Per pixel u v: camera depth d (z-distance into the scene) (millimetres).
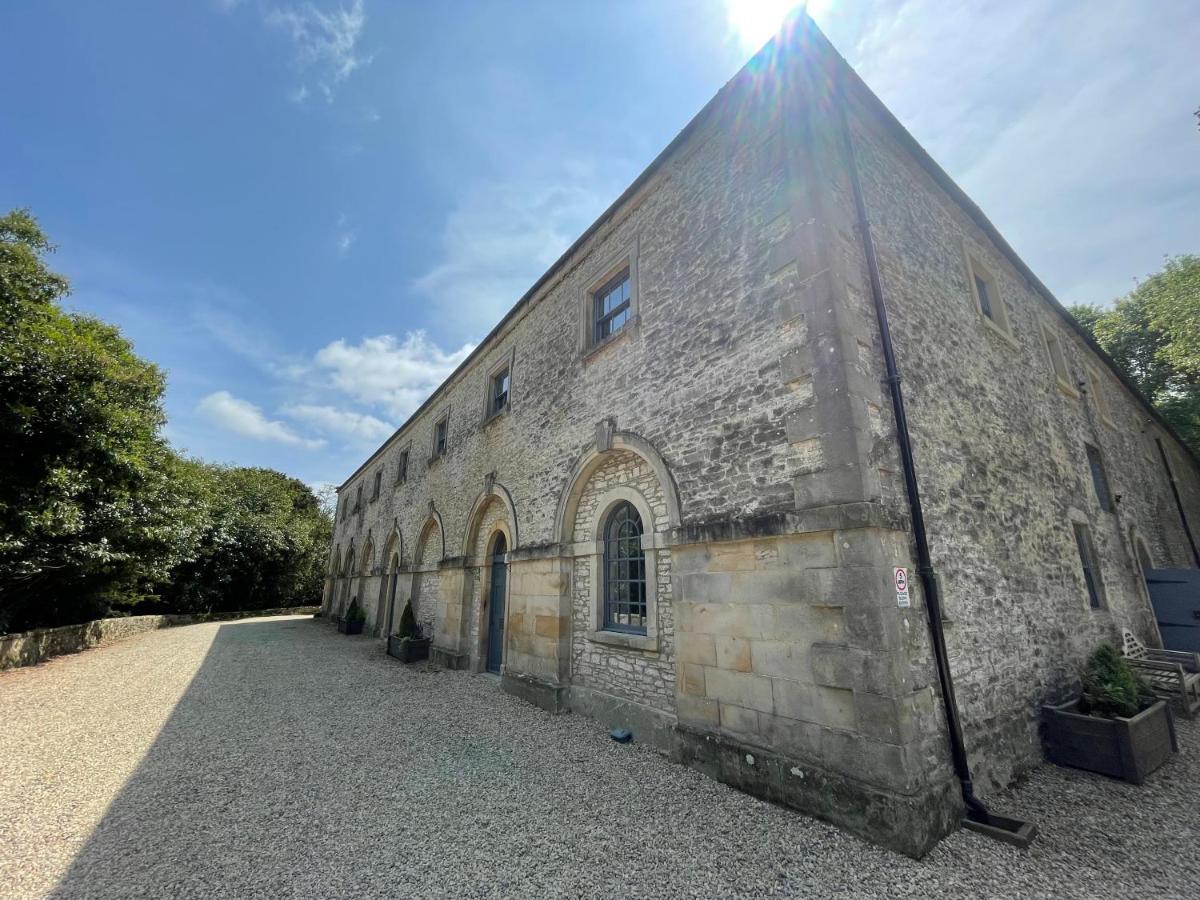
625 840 3590
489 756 5305
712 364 5504
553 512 7934
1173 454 15391
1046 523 6590
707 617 4980
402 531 16172
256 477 30859
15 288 10109
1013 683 4965
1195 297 15203
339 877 3156
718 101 6090
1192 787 4402
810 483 4250
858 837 3537
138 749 5586
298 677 9727
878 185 5840
